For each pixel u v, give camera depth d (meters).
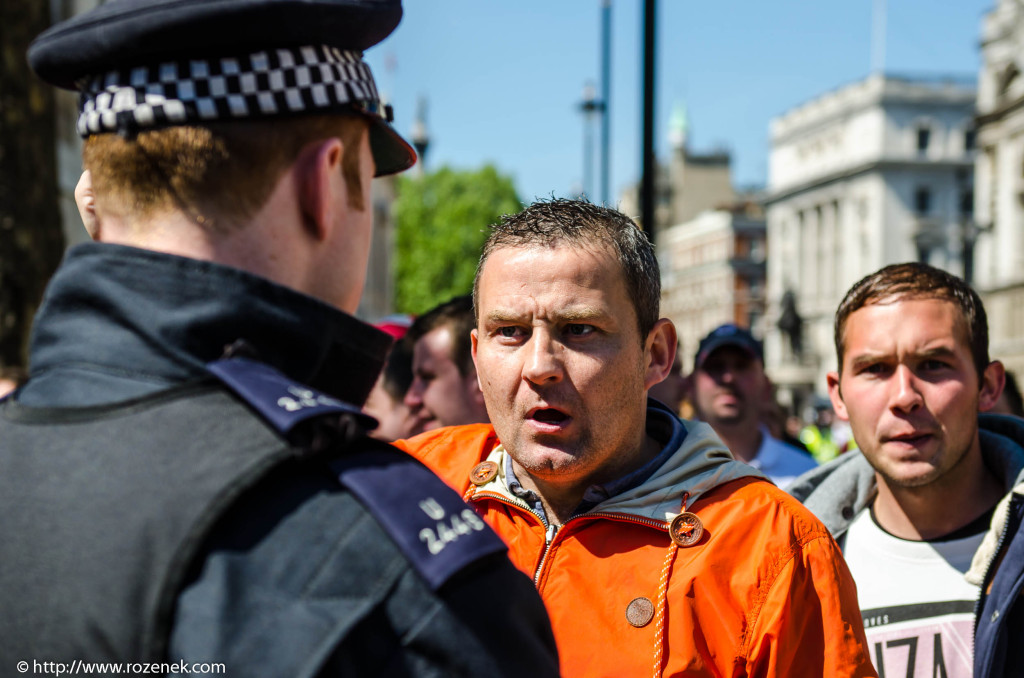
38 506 0.90
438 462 1.86
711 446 1.69
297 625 0.82
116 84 0.97
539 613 0.98
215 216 0.97
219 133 0.96
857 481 2.23
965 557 2.04
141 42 0.94
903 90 50.38
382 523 0.90
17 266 4.68
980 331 2.05
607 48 9.37
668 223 77.50
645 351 1.64
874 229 50.03
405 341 3.35
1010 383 3.96
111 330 0.96
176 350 0.93
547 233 1.55
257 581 0.84
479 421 3.08
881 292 2.05
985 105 30.33
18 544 0.89
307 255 1.03
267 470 0.88
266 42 0.97
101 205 1.01
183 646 0.81
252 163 0.97
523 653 0.92
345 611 0.85
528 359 1.52
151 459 0.89
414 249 50.16
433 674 0.86
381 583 0.87
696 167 77.81
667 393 4.56
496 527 1.70
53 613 0.85
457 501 0.97
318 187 1.01
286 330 0.97
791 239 57.03
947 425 1.99
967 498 2.07
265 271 0.99
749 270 66.38
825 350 52.88
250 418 0.92
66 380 0.96
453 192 50.94
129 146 0.97
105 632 0.83
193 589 0.83
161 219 0.98
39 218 4.81
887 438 2.03
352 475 0.92
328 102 1.01
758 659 1.46
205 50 0.96
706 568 1.49
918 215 49.97
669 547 1.53
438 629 0.87
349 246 1.07
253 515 0.88
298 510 0.89
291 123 1.00
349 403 1.08
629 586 1.52
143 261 0.95
